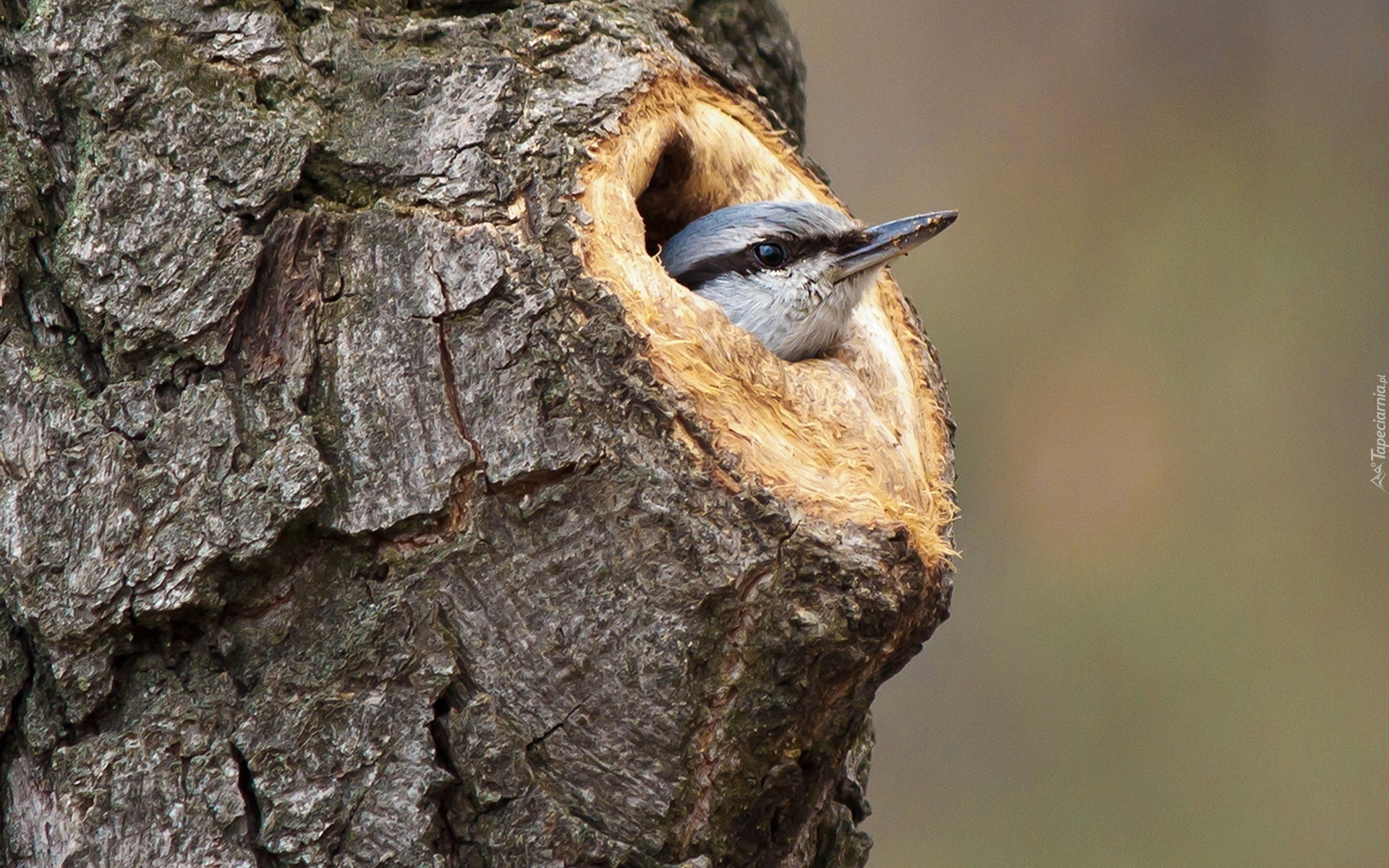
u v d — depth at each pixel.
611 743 3.04
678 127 3.08
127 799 3.03
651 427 3.04
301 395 3.04
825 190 3.11
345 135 3.05
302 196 3.05
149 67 3.05
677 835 3.04
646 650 3.04
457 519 3.04
